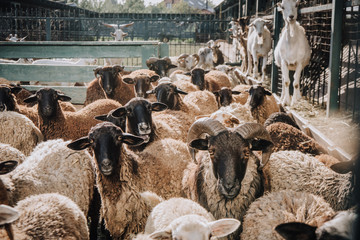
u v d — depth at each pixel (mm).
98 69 9539
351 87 8930
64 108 8195
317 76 11234
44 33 26953
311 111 8750
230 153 4043
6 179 4215
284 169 4758
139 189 4793
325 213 3555
